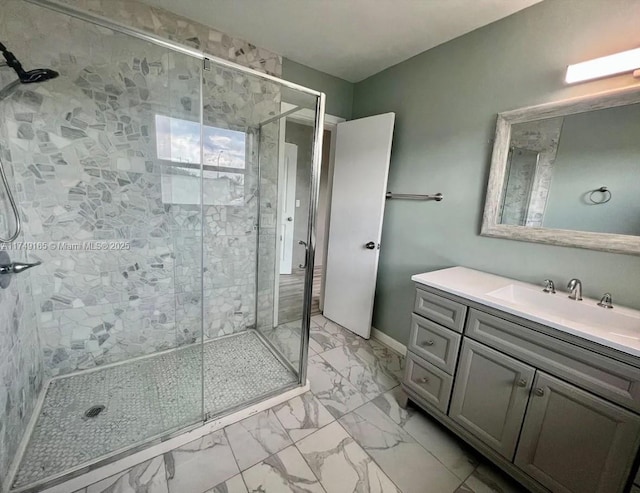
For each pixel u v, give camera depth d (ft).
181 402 5.44
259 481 4.17
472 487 4.28
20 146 4.89
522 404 4.03
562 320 3.72
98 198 5.71
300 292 6.54
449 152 6.48
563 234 4.80
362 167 8.27
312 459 4.58
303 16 5.78
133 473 4.18
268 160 7.36
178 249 6.73
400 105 7.55
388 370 7.13
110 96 5.51
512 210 5.45
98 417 4.99
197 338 7.27
